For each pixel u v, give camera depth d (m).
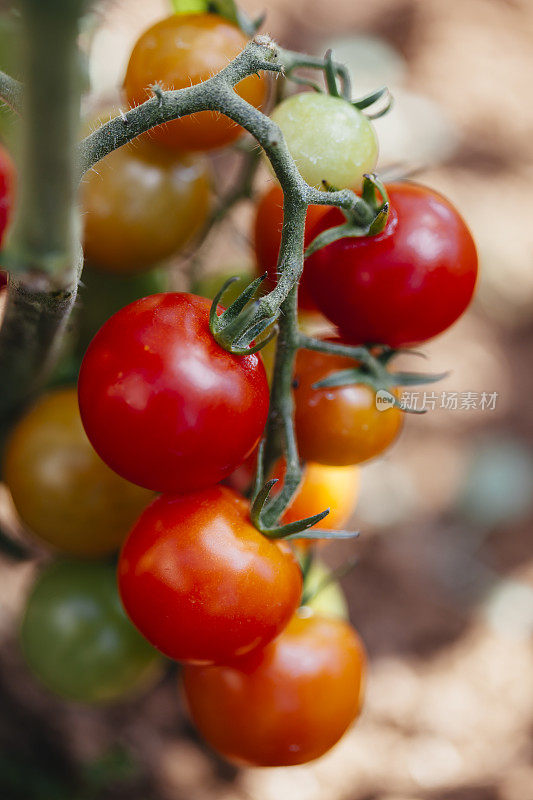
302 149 0.25
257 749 0.28
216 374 0.24
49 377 0.30
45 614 0.30
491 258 0.72
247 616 0.25
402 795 0.44
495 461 0.61
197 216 0.29
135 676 0.31
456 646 0.52
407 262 0.26
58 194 0.21
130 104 0.27
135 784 0.42
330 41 0.82
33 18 0.20
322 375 0.27
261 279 0.24
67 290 0.23
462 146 0.80
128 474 0.25
